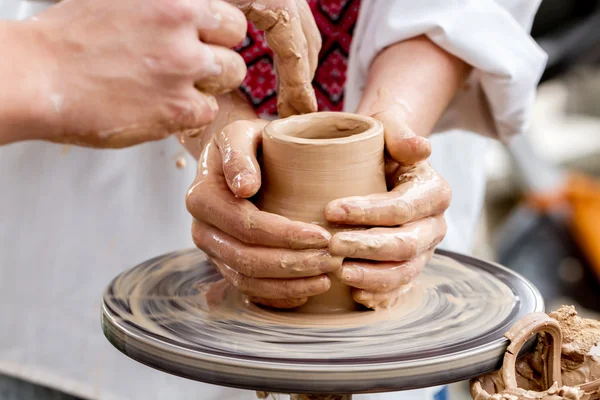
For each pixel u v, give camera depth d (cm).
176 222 157
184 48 76
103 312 95
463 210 178
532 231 333
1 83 72
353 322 94
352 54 139
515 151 358
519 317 93
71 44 75
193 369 81
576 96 453
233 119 117
